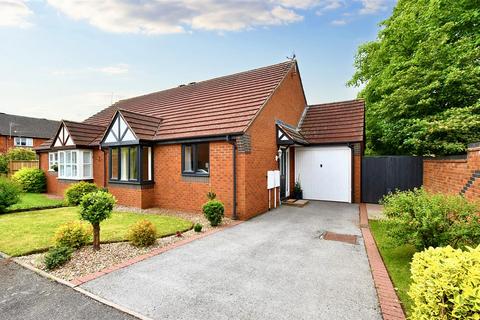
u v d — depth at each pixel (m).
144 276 4.35
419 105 11.55
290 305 3.46
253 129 9.23
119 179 11.38
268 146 10.42
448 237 4.20
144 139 10.43
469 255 2.29
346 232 7.10
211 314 3.26
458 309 1.97
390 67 14.77
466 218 4.23
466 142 9.44
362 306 3.43
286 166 12.77
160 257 5.22
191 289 3.90
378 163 11.66
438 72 10.85
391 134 13.34
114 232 6.80
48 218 8.47
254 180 9.21
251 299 3.62
